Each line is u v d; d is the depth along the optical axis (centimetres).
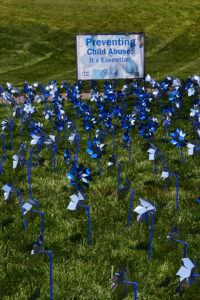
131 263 381
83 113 930
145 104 884
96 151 555
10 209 491
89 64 1186
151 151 520
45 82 1648
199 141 748
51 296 326
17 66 2252
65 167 630
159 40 3023
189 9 3916
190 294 338
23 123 867
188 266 286
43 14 3456
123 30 3200
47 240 418
